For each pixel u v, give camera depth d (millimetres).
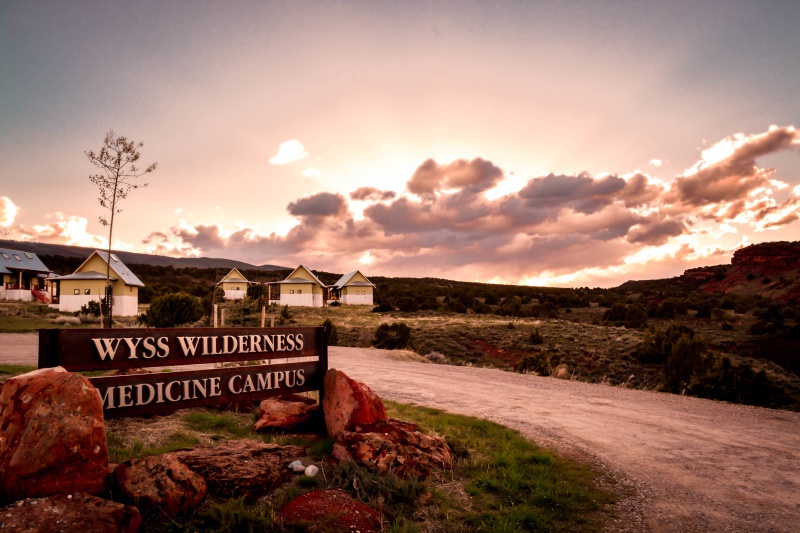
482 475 6109
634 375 25641
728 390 16250
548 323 46531
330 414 7055
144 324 30172
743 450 8398
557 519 5117
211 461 4961
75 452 3816
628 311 52188
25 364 14016
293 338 7453
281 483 5152
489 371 20062
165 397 6117
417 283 136000
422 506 5051
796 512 5590
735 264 131500
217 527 3943
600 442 8602
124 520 3473
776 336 39188
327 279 122875
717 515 5438
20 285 55969
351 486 5180
